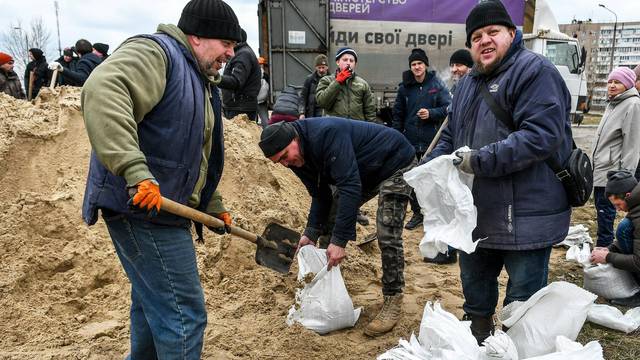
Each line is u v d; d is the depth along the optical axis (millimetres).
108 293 3156
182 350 1999
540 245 2328
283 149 2729
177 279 2006
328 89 5082
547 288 2441
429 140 5523
